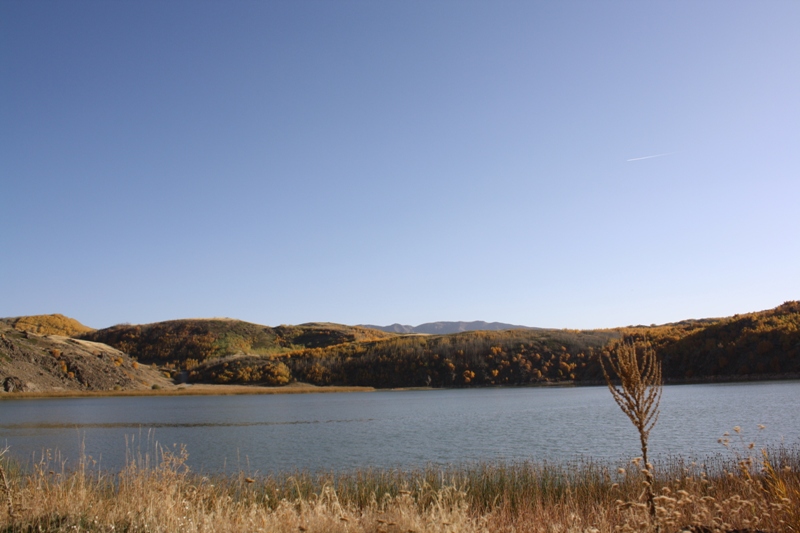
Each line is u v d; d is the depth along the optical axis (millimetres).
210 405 90625
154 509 9883
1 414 68562
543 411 65625
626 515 9805
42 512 9867
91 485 12484
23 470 15523
